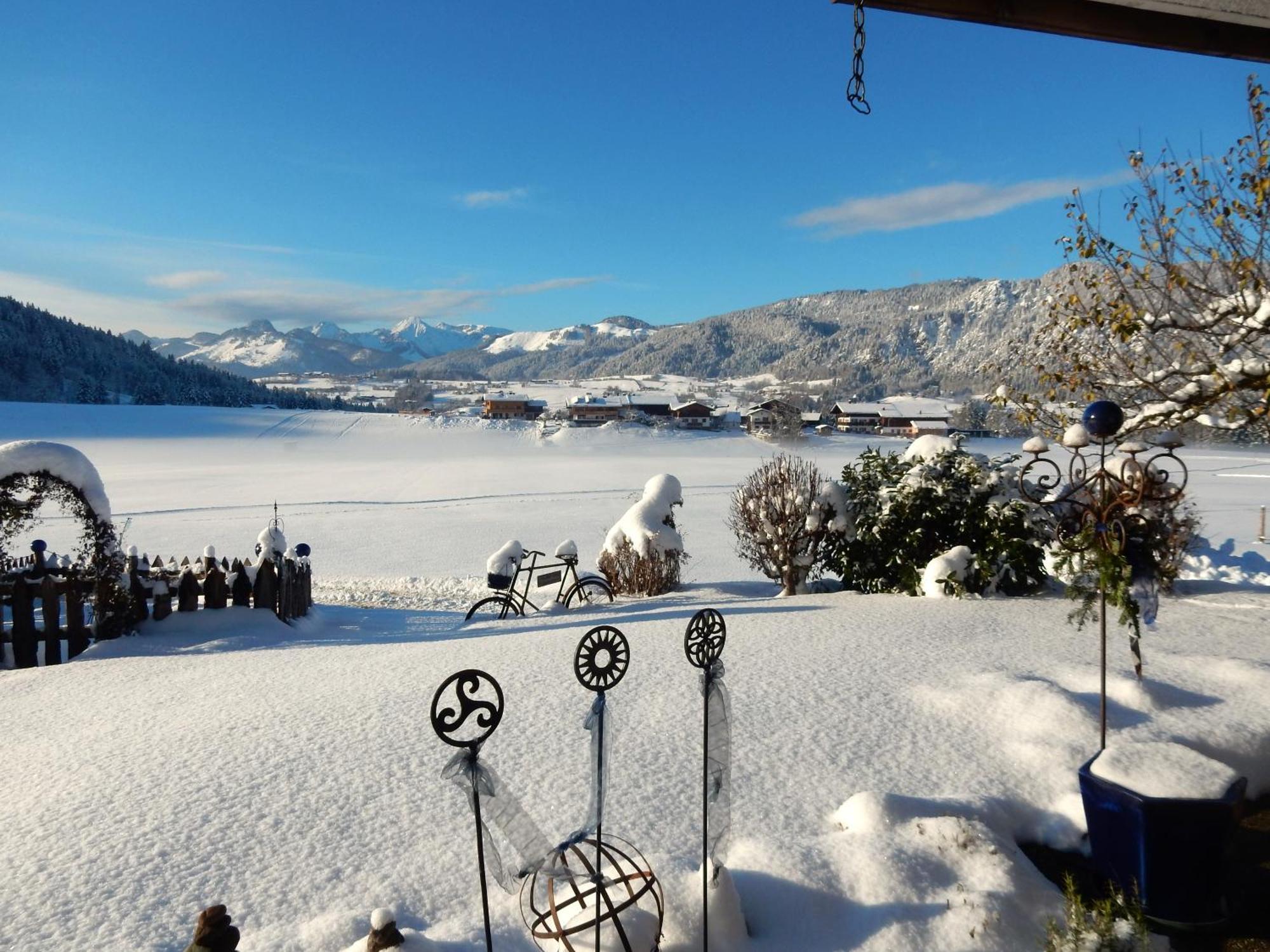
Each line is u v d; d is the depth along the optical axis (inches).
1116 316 249.0
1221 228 231.8
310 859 131.6
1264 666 206.4
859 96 146.3
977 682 199.3
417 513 1206.3
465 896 120.9
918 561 347.6
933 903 117.6
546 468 2278.5
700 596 430.6
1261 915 125.8
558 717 191.9
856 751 168.7
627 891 102.6
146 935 112.8
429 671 241.3
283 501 1384.1
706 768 108.5
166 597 362.0
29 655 316.2
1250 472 1930.4
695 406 4953.3
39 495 336.5
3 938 112.3
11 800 157.3
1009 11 150.3
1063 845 143.3
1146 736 165.8
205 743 183.3
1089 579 198.5
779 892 119.0
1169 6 141.5
